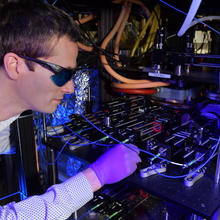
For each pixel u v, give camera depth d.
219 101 1.44
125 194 1.49
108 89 1.92
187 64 1.50
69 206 0.84
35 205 0.79
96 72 1.84
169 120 1.35
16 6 0.71
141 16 1.93
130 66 1.84
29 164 1.46
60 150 1.27
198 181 0.99
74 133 1.38
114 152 0.99
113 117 1.46
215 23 1.63
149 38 1.79
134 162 1.00
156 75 1.52
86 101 1.76
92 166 0.95
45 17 0.71
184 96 1.54
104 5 1.75
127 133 1.23
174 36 1.78
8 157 1.72
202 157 1.06
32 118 1.41
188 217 1.39
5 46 0.71
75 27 0.79
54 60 0.74
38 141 1.47
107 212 1.20
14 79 0.75
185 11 1.59
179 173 1.04
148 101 1.55
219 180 0.98
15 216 0.75
